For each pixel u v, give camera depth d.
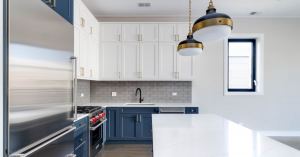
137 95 4.88
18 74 1.39
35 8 1.58
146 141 4.35
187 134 1.79
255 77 5.02
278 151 1.33
